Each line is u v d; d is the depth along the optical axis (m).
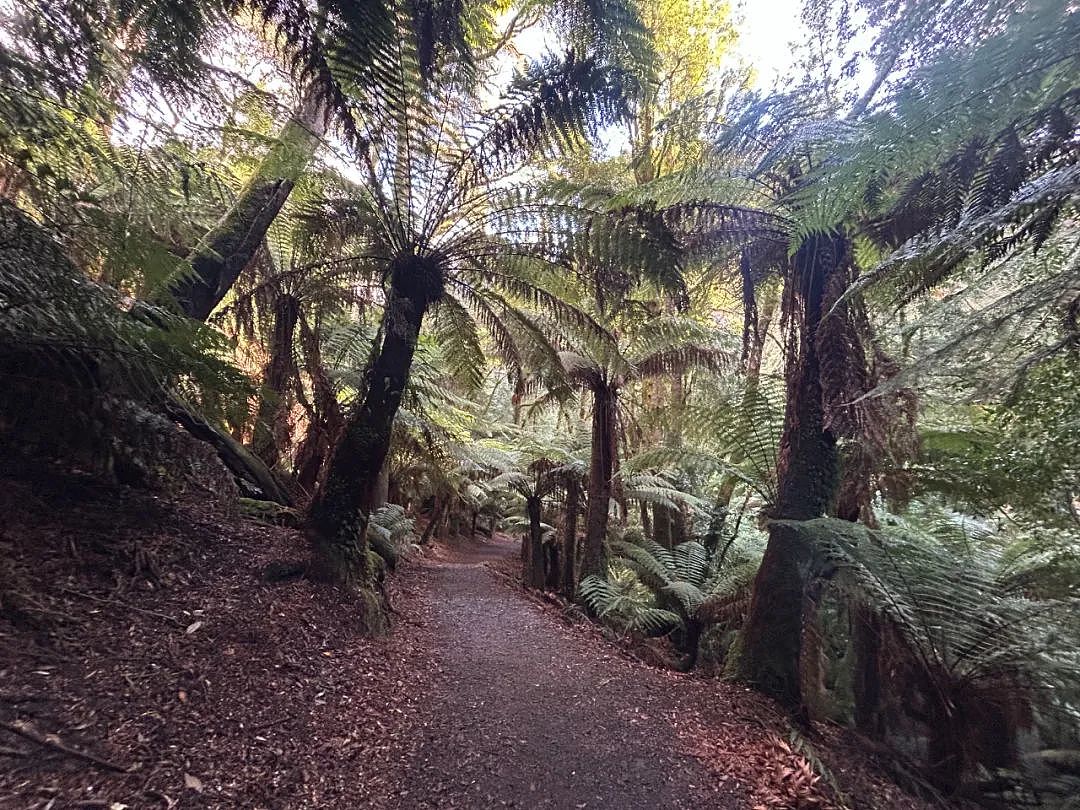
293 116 3.48
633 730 2.88
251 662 2.56
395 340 4.03
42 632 2.12
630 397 7.60
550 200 4.27
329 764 2.13
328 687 2.65
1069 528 3.36
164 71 2.63
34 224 2.20
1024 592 3.41
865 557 3.10
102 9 2.31
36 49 2.29
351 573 3.68
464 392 6.19
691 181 3.60
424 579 6.41
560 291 4.78
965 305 3.17
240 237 4.54
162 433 3.10
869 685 3.34
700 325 5.98
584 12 4.07
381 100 3.21
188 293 4.12
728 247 4.09
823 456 3.74
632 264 3.99
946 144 2.17
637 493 6.88
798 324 3.86
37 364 2.57
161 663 2.28
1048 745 2.78
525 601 5.82
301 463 5.49
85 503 2.97
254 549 3.51
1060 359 2.61
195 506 3.69
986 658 2.82
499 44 5.52
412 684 3.04
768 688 3.46
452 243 4.25
